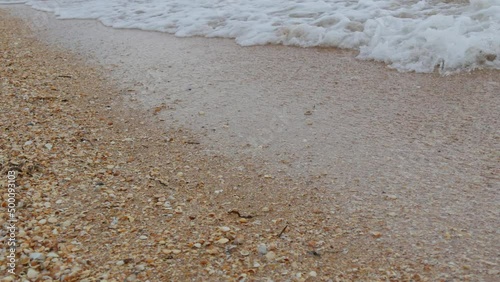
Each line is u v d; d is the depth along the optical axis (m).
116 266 1.26
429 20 2.28
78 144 1.69
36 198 1.44
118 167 1.59
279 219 1.40
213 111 1.88
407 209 1.41
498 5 2.34
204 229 1.37
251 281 1.23
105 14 3.52
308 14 2.81
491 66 1.97
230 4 3.28
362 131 1.71
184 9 3.35
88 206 1.43
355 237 1.34
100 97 2.02
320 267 1.27
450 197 1.43
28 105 1.91
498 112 1.73
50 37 2.99
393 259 1.28
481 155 1.56
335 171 1.55
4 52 2.59
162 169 1.59
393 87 1.93
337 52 2.30
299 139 1.70
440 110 1.77
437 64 2.03
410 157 1.58
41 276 1.23
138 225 1.37
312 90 1.96
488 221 1.35
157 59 2.45
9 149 1.62
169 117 1.87
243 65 2.25
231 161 1.62
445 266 1.25
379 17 2.54
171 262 1.27
